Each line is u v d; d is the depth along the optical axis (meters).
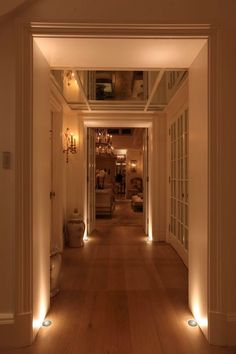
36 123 2.17
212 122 2.04
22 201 2.00
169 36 2.06
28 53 2.02
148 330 2.20
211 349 1.97
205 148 2.14
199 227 2.30
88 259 4.15
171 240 5.00
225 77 2.03
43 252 2.36
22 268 2.00
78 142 5.33
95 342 2.04
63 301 2.72
